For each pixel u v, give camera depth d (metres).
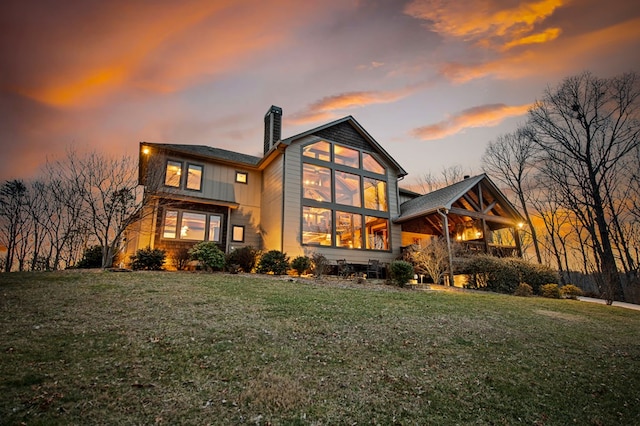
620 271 20.31
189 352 4.20
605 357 5.38
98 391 3.14
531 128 23.05
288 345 4.73
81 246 17.50
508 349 5.36
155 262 11.60
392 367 4.29
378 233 16.86
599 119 20.05
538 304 10.12
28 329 4.64
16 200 16.97
